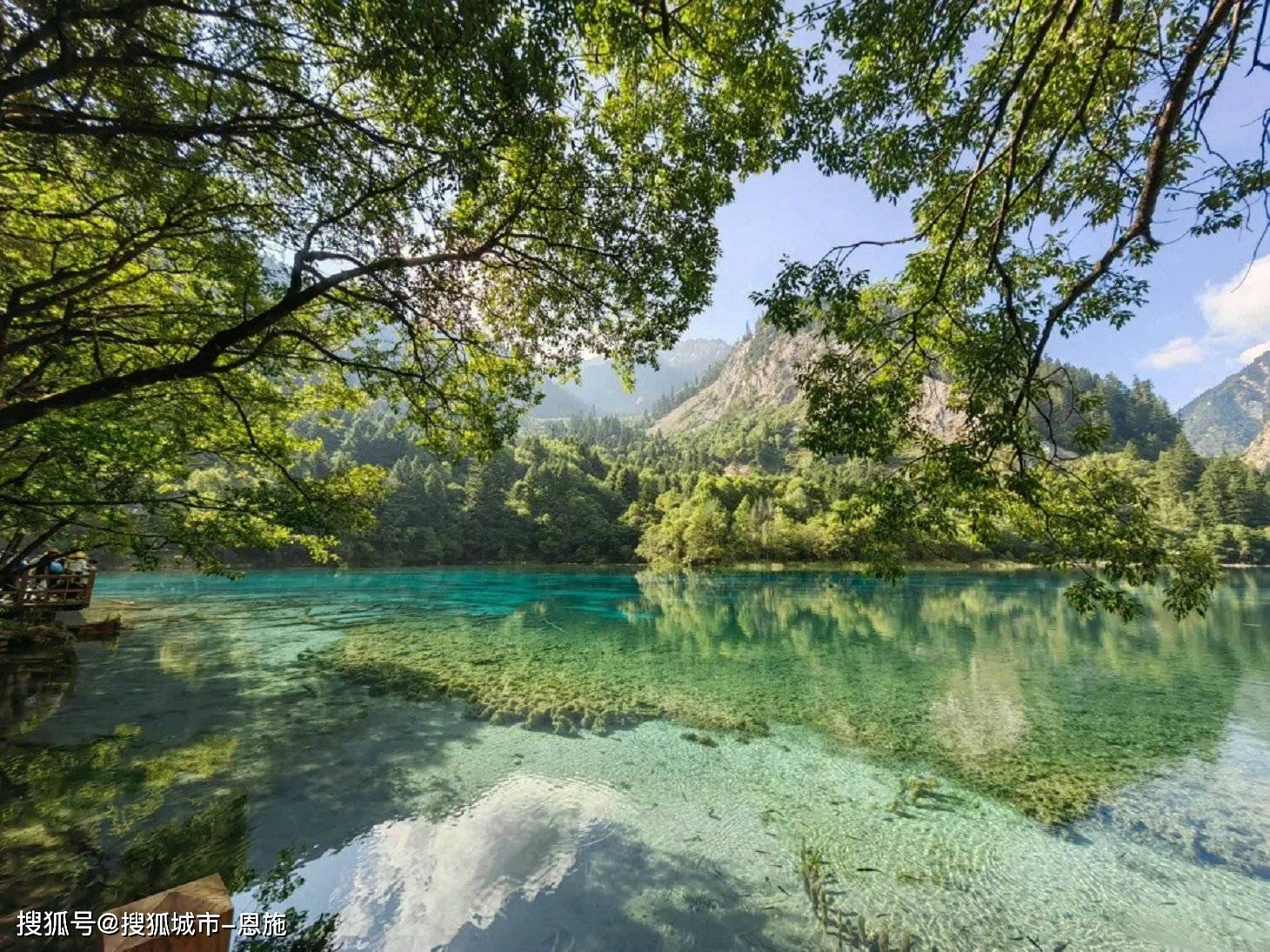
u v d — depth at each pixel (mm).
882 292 6734
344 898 5711
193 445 10734
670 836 7176
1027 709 13008
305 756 9188
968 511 5930
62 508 9914
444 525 68750
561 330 7949
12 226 6684
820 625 25203
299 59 4555
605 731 10914
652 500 84375
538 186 6113
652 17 5328
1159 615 29094
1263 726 11953
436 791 8164
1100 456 5387
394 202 5594
